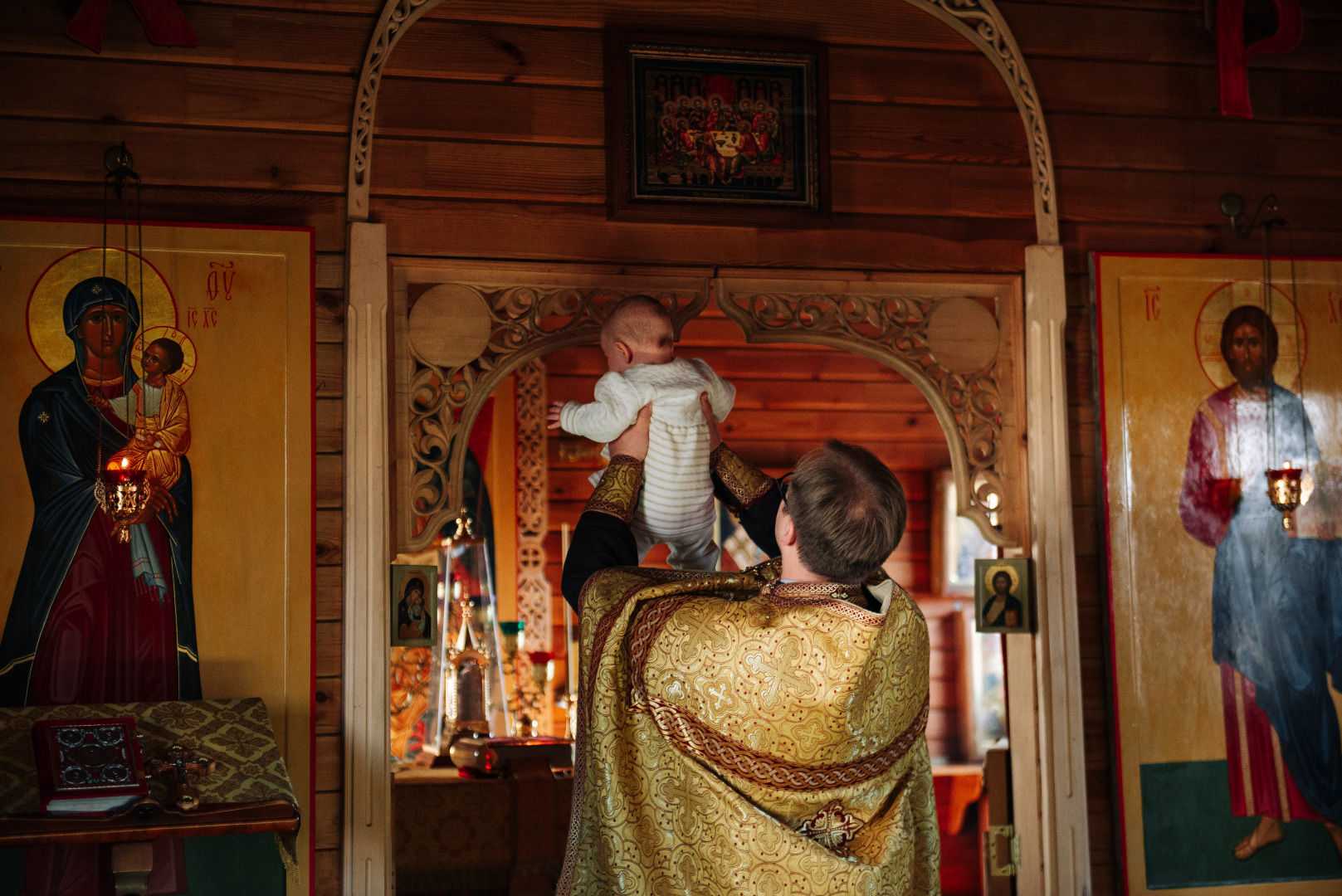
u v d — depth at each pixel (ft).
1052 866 11.15
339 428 10.57
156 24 10.41
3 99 10.12
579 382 19.31
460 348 10.83
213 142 10.53
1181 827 11.43
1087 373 11.98
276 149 10.66
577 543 8.03
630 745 6.65
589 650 6.92
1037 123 12.07
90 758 8.37
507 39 11.18
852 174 11.71
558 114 11.21
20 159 10.09
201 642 9.97
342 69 10.84
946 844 18.08
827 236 11.59
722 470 9.13
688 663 6.44
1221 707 11.64
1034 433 11.60
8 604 9.62
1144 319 11.97
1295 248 12.59
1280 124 12.75
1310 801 11.66
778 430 20.18
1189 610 11.71
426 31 11.03
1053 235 11.95
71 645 9.70
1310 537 12.01
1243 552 11.87
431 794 12.96
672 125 11.25
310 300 10.46
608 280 11.13
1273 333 12.22
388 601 10.43
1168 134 12.46
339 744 10.30
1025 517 11.66
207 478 10.12
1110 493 11.69
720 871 6.34
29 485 9.76
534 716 17.30
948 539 20.13
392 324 10.73
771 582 7.11
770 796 6.37
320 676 10.33
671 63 11.31
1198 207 12.44
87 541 9.84
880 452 20.47
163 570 9.96
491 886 12.98
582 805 7.02
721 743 6.41
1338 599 11.97
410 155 10.91
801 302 11.52
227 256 10.33
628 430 8.77
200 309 10.24
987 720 19.58
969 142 12.00
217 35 10.61
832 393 20.40
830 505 6.31
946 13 11.97
